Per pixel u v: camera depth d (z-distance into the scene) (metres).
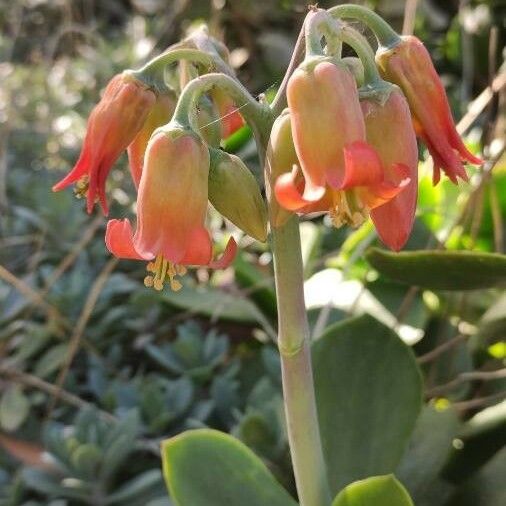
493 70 0.37
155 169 0.23
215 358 0.37
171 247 0.23
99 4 0.78
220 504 0.28
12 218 0.47
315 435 0.26
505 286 0.29
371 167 0.22
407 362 0.30
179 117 0.24
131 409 0.35
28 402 0.36
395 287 0.38
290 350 0.25
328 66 0.22
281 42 0.61
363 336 0.30
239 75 0.63
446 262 0.29
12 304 0.39
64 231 0.44
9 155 0.51
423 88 0.24
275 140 0.23
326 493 0.27
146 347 0.38
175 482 0.28
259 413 0.32
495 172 0.36
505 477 0.30
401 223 0.24
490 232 0.38
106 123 0.25
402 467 0.31
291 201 0.22
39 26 0.71
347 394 0.30
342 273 0.37
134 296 0.39
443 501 0.31
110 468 0.33
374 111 0.23
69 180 0.25
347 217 0.23
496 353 0.36
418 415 0.30
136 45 0.60
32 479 0.33
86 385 0.38
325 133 0.22
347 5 0.24
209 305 0.39
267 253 0.44
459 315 0.36
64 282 0.41
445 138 0.25
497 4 0.54
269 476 0.28
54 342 0.40
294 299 0.25
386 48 0.24
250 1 0.62
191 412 0.36
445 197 0.40
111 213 0.45
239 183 0.24
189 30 0.63
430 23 0.58
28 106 0.56
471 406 0.33
